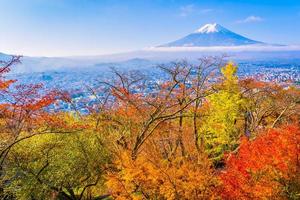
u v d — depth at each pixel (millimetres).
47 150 29266
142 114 34938
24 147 28984
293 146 26969
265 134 31094
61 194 32125
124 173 23797
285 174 26594
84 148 30391
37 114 27312
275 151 26906
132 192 24047
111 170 30312
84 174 30344
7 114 26031
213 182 25234
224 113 41969
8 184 28406
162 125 35781
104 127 34719
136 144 31500
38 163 29047
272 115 49562
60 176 29062
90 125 32688
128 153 27516
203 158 28578
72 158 29719
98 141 31578
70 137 30391
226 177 26375
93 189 34594
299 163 26781
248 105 47781
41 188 28516
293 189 26797
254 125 47625
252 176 26797
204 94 36500
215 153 43594
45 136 29703
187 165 25391
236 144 43531
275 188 26641
